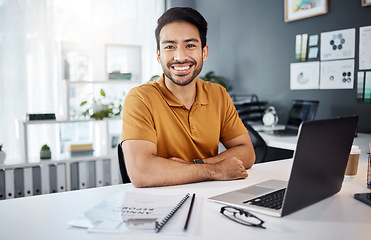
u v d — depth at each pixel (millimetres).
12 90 3816
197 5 4621
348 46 2895
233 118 1730
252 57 3840
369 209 973
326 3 3021
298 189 912
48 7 3967
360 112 2840
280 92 3545
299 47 3309
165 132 1533
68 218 918
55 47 3891
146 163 1290
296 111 3078
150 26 4605
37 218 920
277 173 1427
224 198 1051
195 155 1602
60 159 3252
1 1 3742
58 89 3619
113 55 4316
